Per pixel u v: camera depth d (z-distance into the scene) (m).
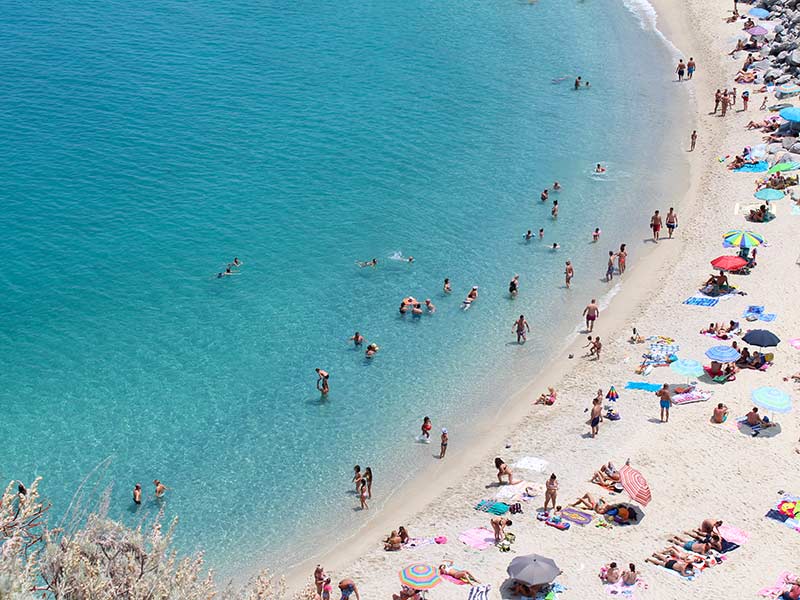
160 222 69.06
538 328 57.12
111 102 89.12
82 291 60.94
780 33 93.50
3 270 63.03
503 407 50.47
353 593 37.66
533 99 89.75
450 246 66.12
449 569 37.88
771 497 40.31
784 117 72.69
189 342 56.16
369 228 68.38
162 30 107.38
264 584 23.22
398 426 49.41
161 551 19.09
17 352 55.09
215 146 80.75
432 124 84.88
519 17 111.69
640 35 104.19
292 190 73.69
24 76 94.25
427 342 56.12
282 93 91.44
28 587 14.05
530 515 41.44
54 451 47.53
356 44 103.88
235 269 63.41
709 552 37.41
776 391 45.38
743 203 67.88
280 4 116.25
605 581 36.25
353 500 44.47
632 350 53.66
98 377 53.06
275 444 48.12
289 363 54.28
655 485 41.78
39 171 76.25
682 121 83.69
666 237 65.88
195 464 46.69
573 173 75.75
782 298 55.91
